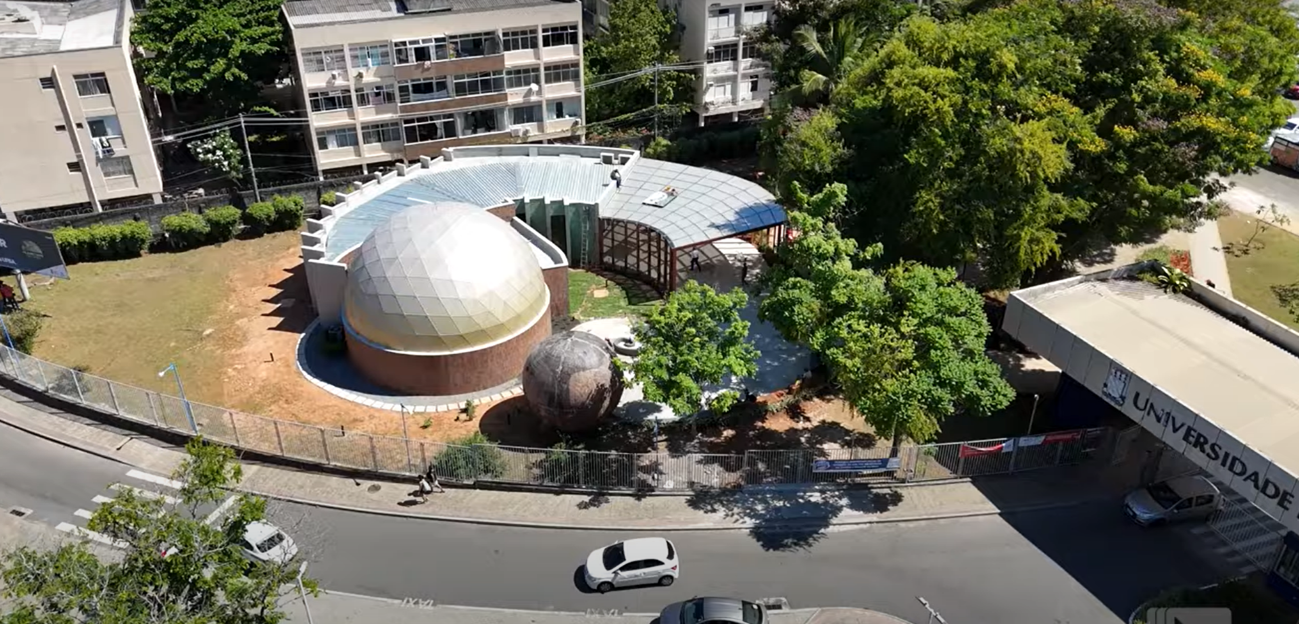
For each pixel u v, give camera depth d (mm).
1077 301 46281
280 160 77000
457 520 40531
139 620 24469
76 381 46375
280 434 44156
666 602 36344
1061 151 45656
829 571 38000
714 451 44750
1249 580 37531
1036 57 49156
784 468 43125
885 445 45062
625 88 82312
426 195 60469
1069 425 46250
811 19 72438
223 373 50562
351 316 49438
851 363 38625
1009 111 49562
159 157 74562
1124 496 42281
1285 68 56281
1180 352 41844
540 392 42938
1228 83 50812
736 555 38812
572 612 35844
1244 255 64750
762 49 76188
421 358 47531
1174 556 38938
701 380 41812
